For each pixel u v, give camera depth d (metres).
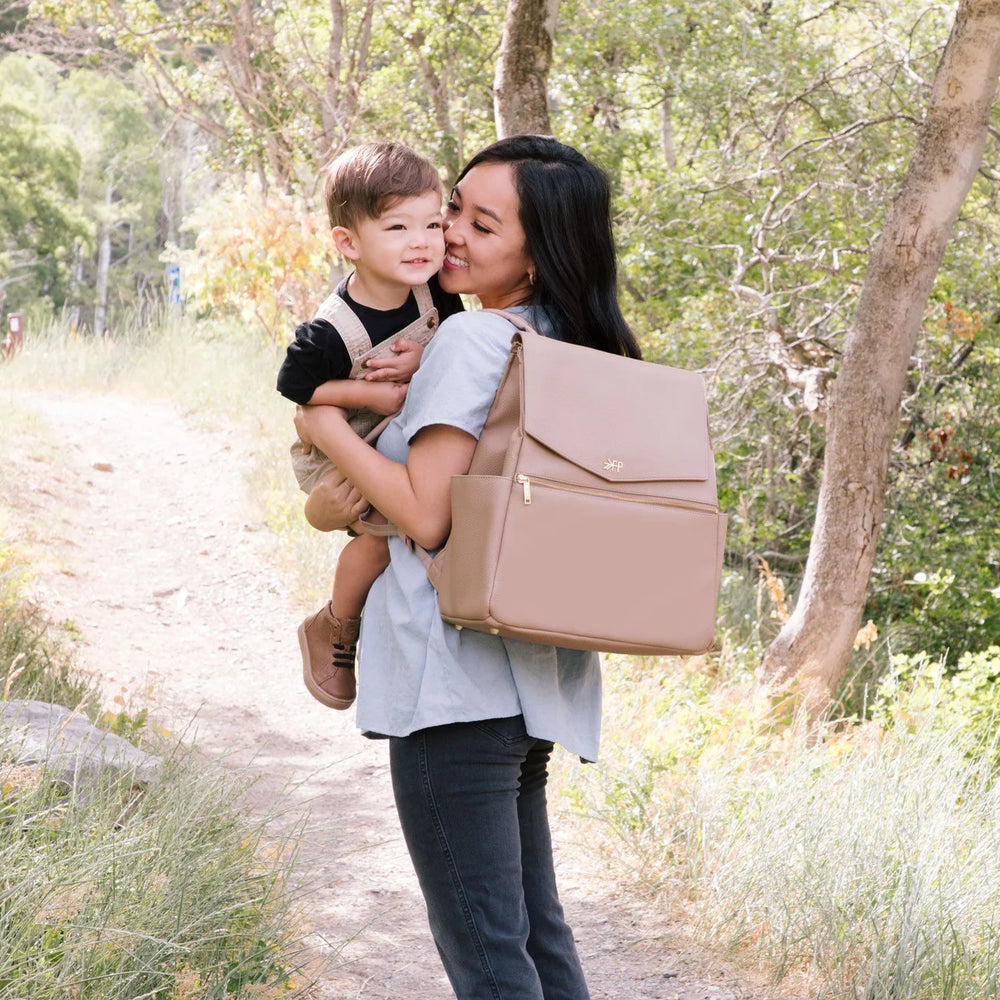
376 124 15.48
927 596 8.76
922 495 9.76
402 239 2.04
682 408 2.02
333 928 3.59
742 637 8.02
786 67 10.80
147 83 17.86
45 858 2.49
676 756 4.58
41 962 2.20
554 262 2.06
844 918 3.35
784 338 9.18
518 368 1.88
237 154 16.02
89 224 41.81
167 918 2.58
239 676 6.62
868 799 4.00
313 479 2.20
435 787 1.93
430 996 3.17
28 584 6.79
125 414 12.02
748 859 3.77
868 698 7.32
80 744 3.16
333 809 4.75
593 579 1.85
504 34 6.94
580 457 1.86
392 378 2.07
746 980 3.30
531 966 1.93
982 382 9.86
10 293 40.69
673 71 12.23
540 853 2.18
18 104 39.09
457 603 1.83
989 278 9.59
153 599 7.66
